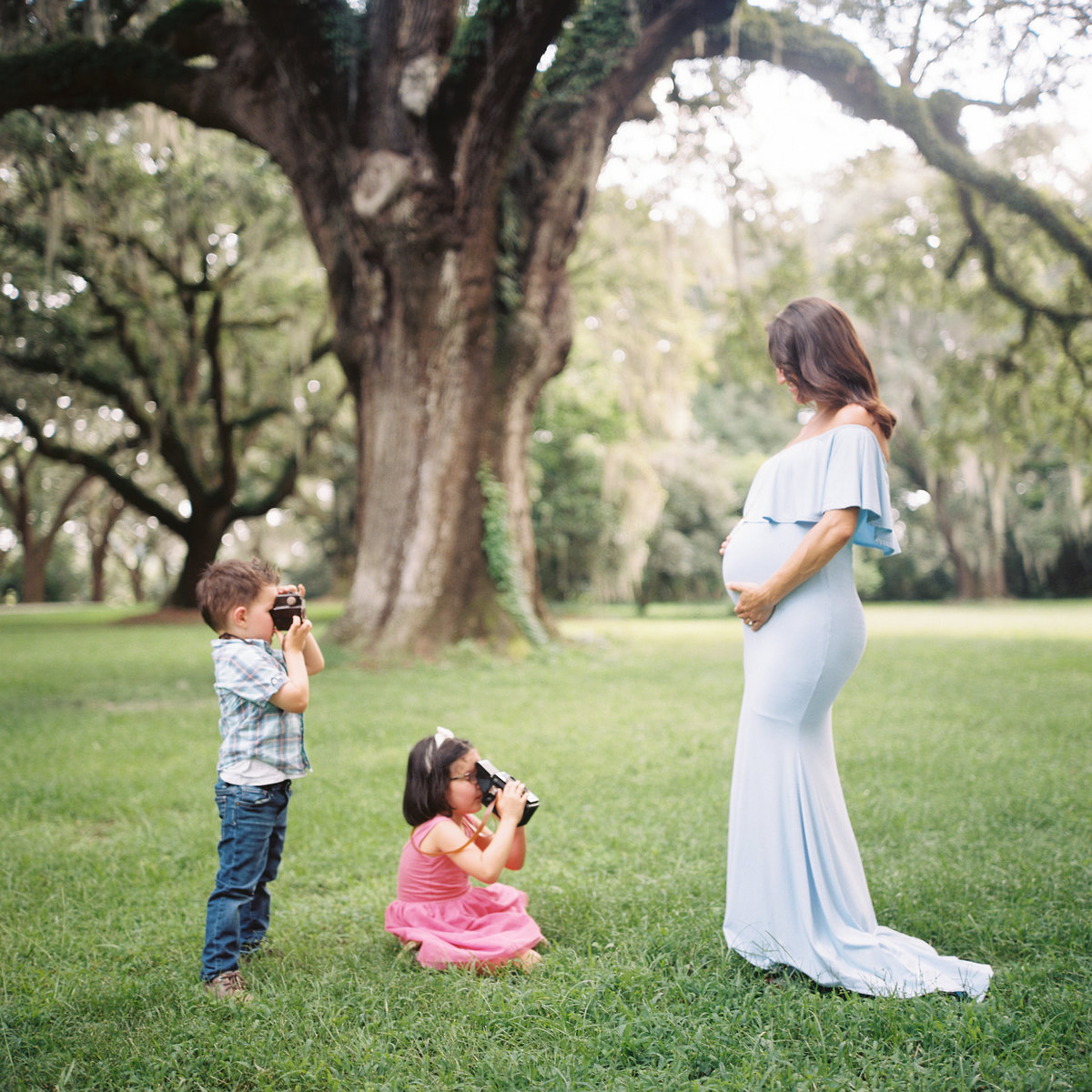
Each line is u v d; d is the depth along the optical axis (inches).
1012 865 141.5
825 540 102.0
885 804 185.5
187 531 1050.7
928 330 1115.3
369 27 418.9
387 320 476.4
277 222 759.1
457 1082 83.0
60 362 847.7
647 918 122.2
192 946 120.0
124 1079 86.0
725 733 278.8
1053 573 1518.2
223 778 109.7
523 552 532.1
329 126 432.8
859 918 104.9
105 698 386.9
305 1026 93.6
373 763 239.0
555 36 393.7
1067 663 464.8
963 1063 80.7
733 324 869.2
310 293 908.6
